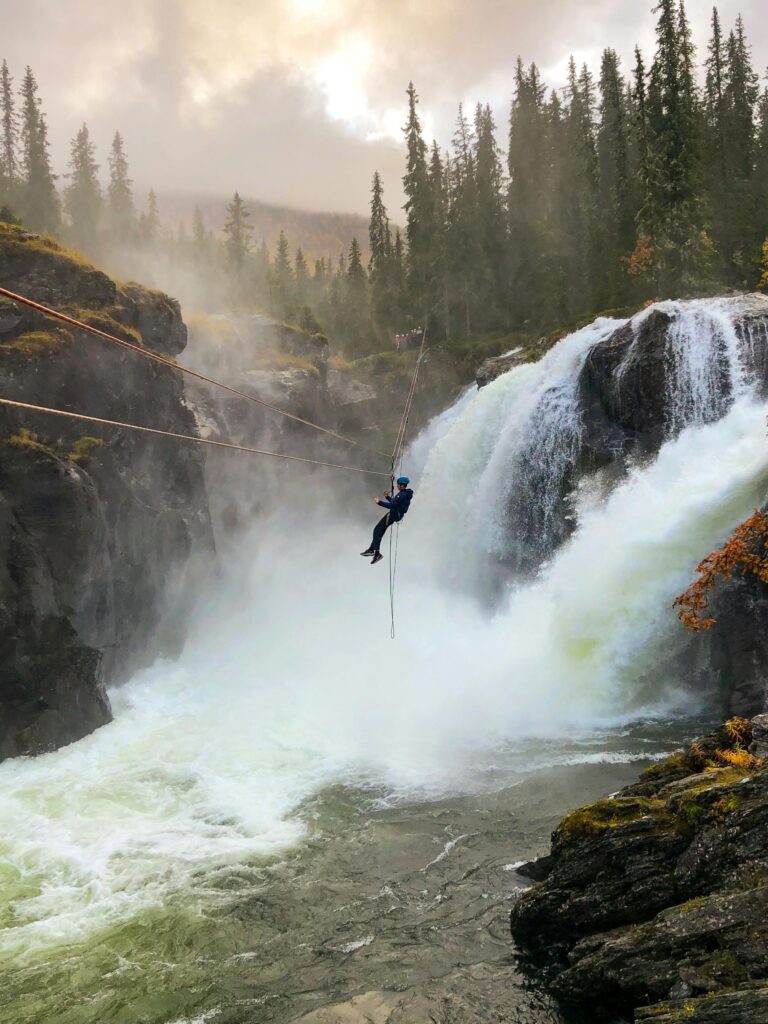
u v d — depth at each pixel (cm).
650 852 1260
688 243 5738
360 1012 1252
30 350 2783
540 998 1239
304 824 1962
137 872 1758
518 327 7869
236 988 1348
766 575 1923
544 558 3884
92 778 2297
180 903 1628
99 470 2884
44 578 2538
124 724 2736
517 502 4038
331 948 1443
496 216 8919
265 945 1470
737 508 2736
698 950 1091
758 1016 949
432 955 1391
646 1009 1028
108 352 3112
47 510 2556
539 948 1356
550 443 3894
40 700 2484
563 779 2098
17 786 2234
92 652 2661
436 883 1633
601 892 1274
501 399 4450
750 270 6197
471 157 9669
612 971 1140
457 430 4644
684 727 2462
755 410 3116
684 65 6047
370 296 10456
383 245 9706
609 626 2844
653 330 3528
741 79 7831
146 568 3231
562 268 7800
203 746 2536
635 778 2059
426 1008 1250
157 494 3409
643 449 3525
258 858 1802
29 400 2747
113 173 11862
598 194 8075
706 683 2695
